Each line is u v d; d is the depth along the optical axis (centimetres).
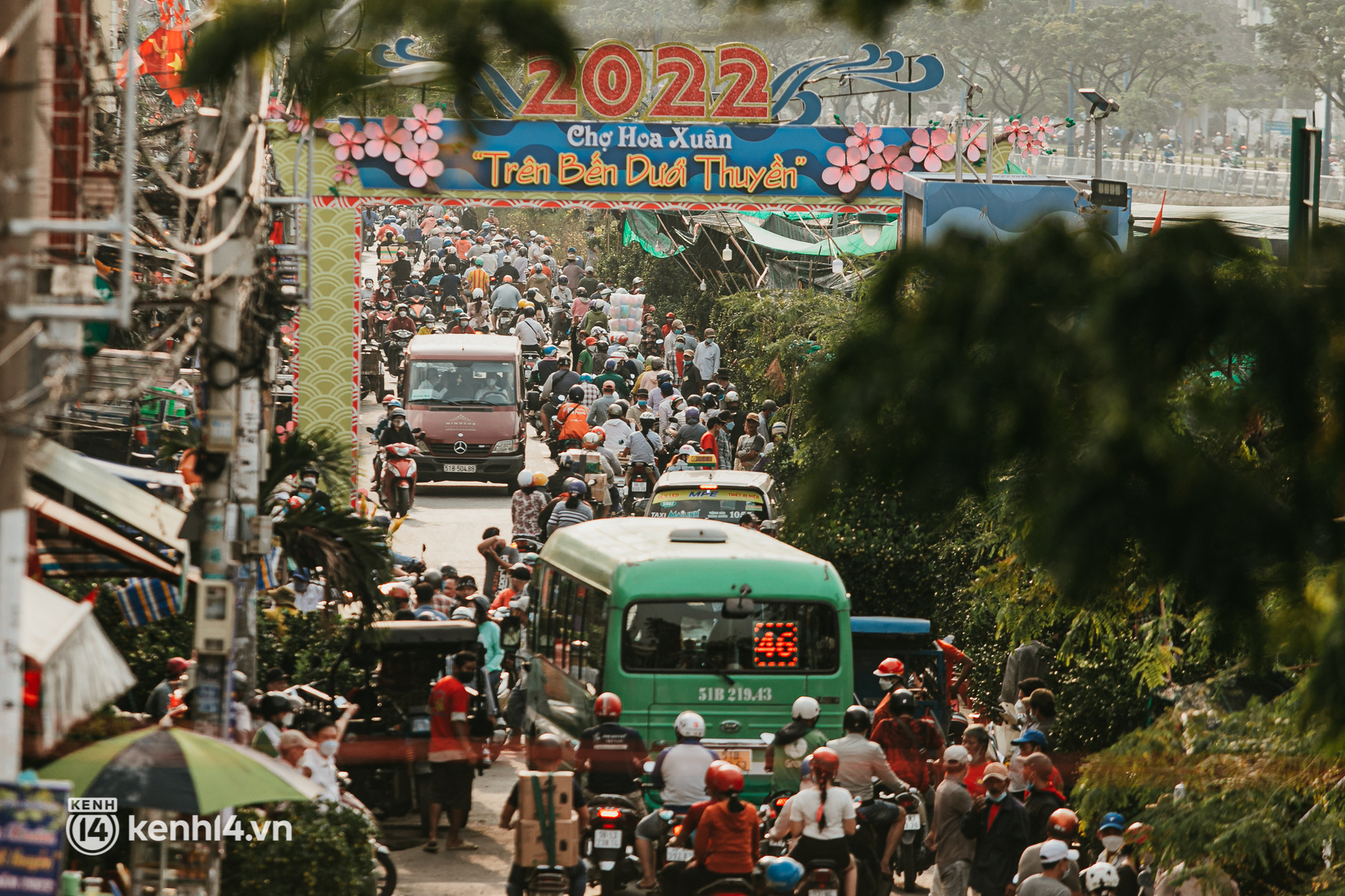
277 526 4866
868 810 4697
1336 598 1406
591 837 4622
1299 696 3516
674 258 18212
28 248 2189
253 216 3712
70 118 2997
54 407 2411
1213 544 1294
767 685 5247
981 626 6931
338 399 8856
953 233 1375
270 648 5959
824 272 13450
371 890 4081
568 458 9719
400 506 10538
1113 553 1291
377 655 5694
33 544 3909
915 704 5491
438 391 12112
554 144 8806
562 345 17400
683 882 4200
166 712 4791
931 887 4659
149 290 3956
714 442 10581
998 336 1306
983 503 1374
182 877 3559
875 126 9006
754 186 8969
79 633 2641
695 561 5275
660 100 8875
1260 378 1268
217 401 3719
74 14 2983
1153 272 1255
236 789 3136
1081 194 7200
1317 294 1264
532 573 7200
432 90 2272
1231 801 3812
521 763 6406
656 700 5200
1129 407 1248
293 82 2377
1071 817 4172
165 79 4756
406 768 5425
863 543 7131
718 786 4122
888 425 1330
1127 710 5469
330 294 8819
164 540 3944
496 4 2020
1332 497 1304
